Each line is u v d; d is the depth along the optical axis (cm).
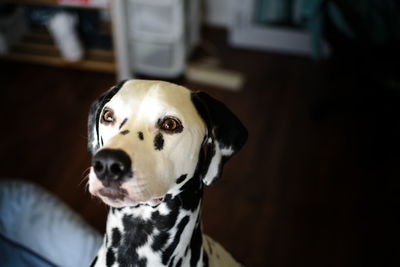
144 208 89
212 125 92
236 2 334
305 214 209
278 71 323
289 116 275
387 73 221
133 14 269
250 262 185
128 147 75
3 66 309
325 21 238
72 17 291
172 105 82
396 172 235
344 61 244
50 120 260
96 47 306
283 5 331
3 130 250
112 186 75
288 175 231
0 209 164
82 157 233
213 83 303
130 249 94
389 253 191
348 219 207
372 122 270
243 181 225
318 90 300
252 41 351
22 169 224
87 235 154
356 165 239
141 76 303
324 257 189
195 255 101
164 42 277
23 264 156
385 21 241
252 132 260
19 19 310
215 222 202
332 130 264
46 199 167
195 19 325
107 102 89
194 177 91
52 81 296
